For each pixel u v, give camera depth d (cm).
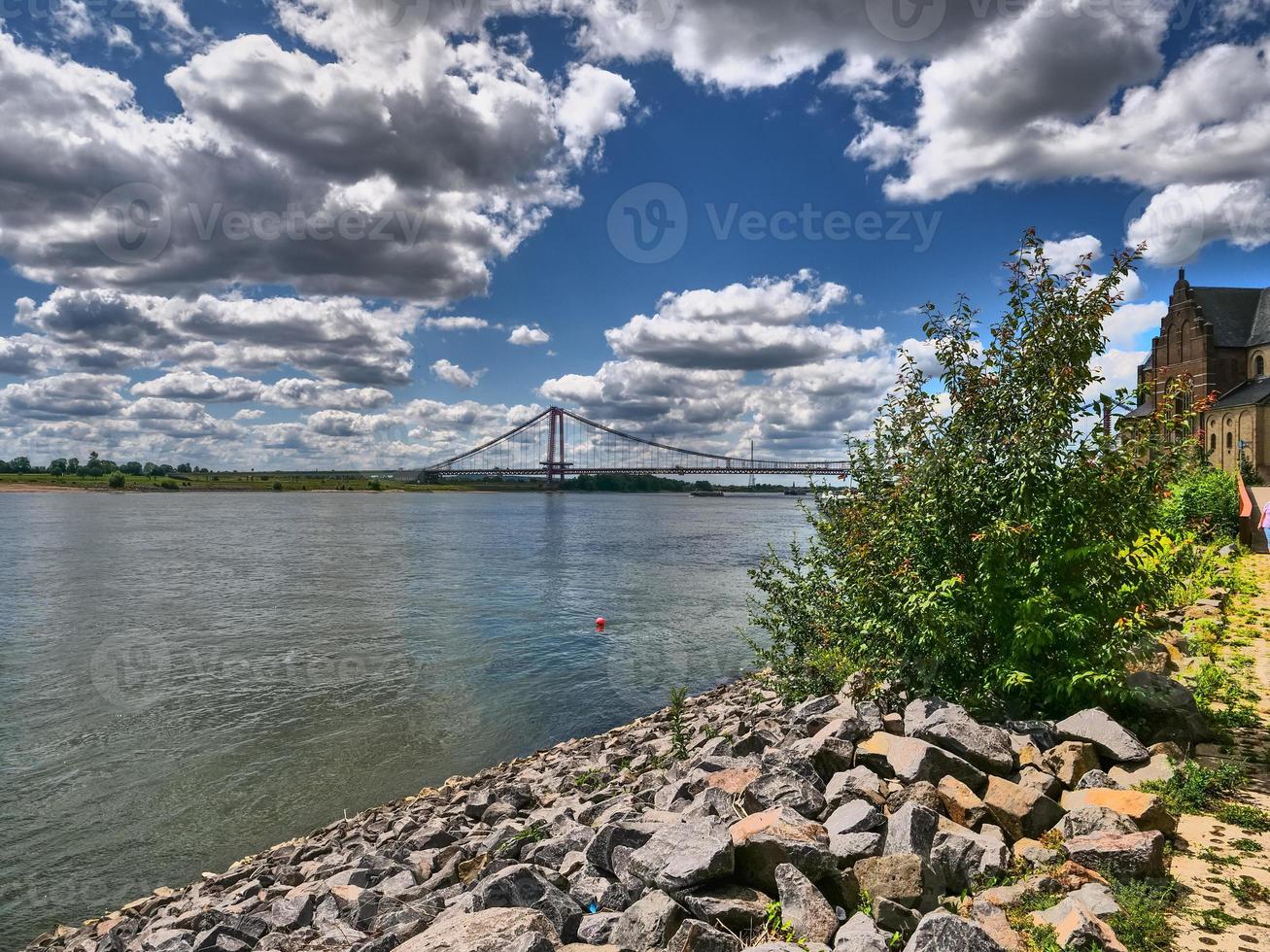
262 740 1856
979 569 834
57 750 1794
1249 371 7025
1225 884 518
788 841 512
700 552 6706
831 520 1325
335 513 15538
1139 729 783
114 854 1316
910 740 685
